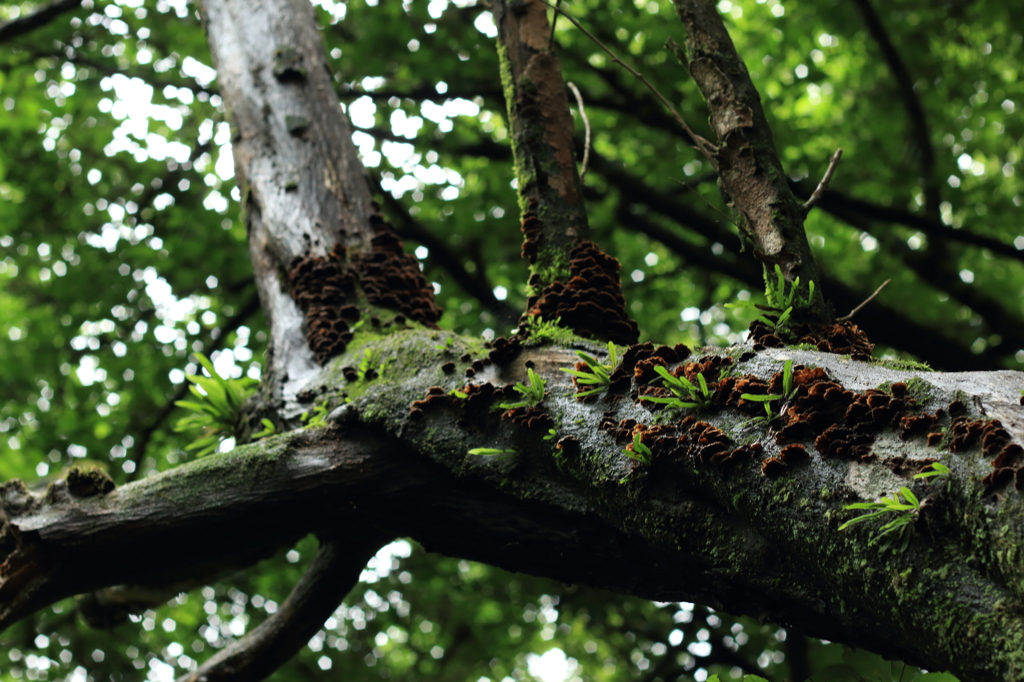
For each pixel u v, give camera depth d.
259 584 7.19
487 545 2.43
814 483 1.61
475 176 7.26
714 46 2.48
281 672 7.34
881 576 1.49
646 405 1.97
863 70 7.50
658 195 6.20
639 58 6.36
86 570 2.49
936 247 6.77
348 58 6.46
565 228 2.81
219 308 7.15
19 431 7.20
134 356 6.84
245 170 3.90
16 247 7.30
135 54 7.05
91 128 7.12
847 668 1.89
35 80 7.11
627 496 1.93
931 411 1.56
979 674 1.35
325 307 3.24
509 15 3.15
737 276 6.44
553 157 2.93
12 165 6.84
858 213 7.25
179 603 7.60
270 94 4.04
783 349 1.93
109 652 7.15
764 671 6.88
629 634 8.23
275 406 3.03
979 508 1.39
